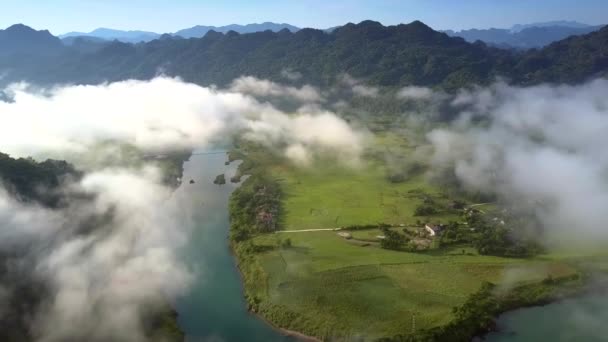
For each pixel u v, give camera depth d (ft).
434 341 440.86
